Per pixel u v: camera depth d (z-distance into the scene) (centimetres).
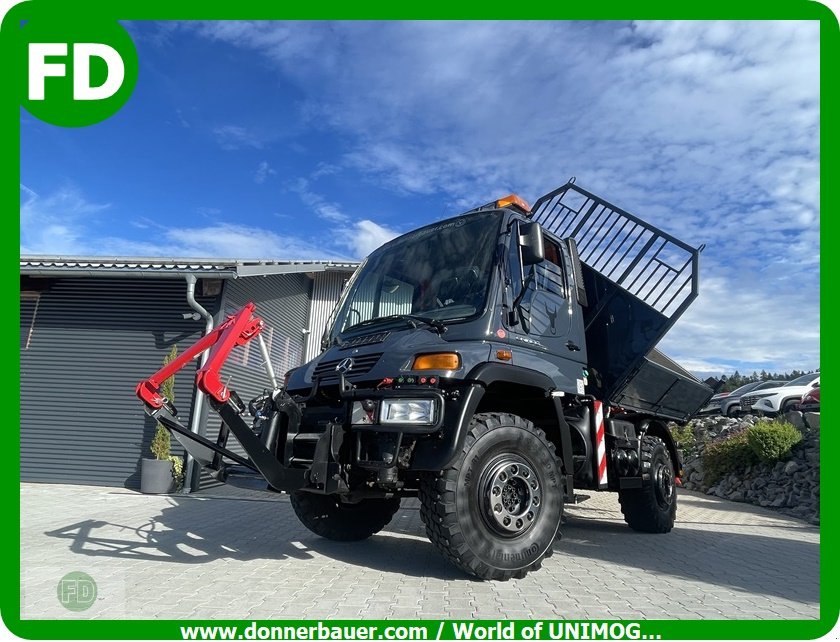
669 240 558
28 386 968
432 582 376
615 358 570
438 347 386
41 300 1002
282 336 1255
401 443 374
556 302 492
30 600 329
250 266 950
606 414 552
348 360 418
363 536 526
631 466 564
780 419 1002
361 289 522
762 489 897
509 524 374
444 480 358
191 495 841
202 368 355
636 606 332
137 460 934
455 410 365
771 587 384
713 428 1227
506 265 439
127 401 957
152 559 430
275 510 707
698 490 1066
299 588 357
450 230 490
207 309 980
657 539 579
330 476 372
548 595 351
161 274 913
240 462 395
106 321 989
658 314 545
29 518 612
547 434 466
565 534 597
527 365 424
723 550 518
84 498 781
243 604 323
